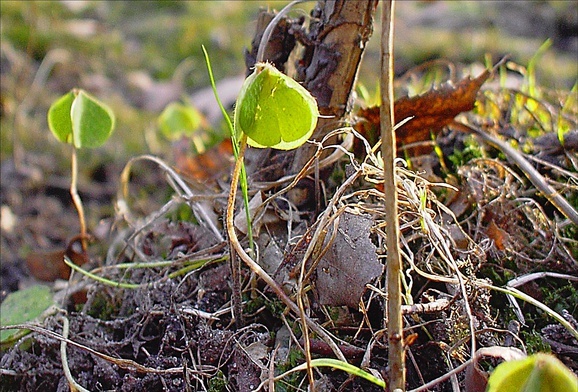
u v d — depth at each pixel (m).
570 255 0.21
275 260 0.21
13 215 0.38
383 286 0.20
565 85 0.47
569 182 0.23
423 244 0.20
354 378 0.19
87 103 0.22
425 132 0.24
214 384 0.19
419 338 0.19
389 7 0.14
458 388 0.17
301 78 0.22
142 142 0.46
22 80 0.51
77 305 0.24
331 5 0.20
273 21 0.21
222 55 0.63
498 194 0.22
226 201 0.23
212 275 0.21
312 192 0.22
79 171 0.43
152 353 0.21
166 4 0.76
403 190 0.19
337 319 0.20
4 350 0.22
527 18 0.67
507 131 0.25
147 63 0.61
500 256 0.21
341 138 0.22
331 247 0.19
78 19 0.68
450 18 0.69
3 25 0.59
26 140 0.45
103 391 0.20
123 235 0.26
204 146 0.33
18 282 0.30
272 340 0.20
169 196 0.33
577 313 0.20
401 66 0.57
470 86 0.22
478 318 0.19
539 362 0.14
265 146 0.16
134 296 0.22
